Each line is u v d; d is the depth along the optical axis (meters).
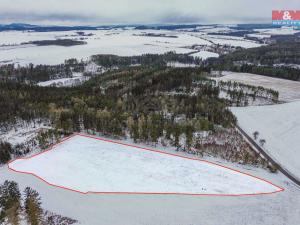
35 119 114.94
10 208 54.91
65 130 105.25
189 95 142.00
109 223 58.94
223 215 62.78
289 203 68.19
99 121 104.31
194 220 60.84
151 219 60.66
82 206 64.38
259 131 114.75
